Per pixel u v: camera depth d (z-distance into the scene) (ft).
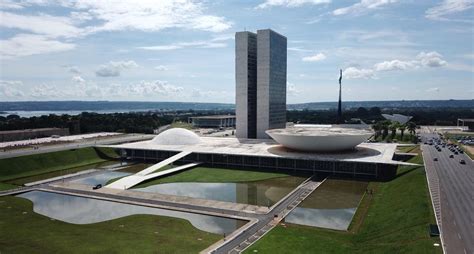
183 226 215.10
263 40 529.45
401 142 558.97
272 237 194.49
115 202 269.03
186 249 180.96
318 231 204.64
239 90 549.54
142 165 432.25
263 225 214.90
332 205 257.75
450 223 190.70
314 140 379.76
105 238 197.26
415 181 285.43
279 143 435.53
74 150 460.55
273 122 555.69
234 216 231.50
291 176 358.23
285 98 605.31
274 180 342.44
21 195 291.38
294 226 213.46
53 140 565.94
